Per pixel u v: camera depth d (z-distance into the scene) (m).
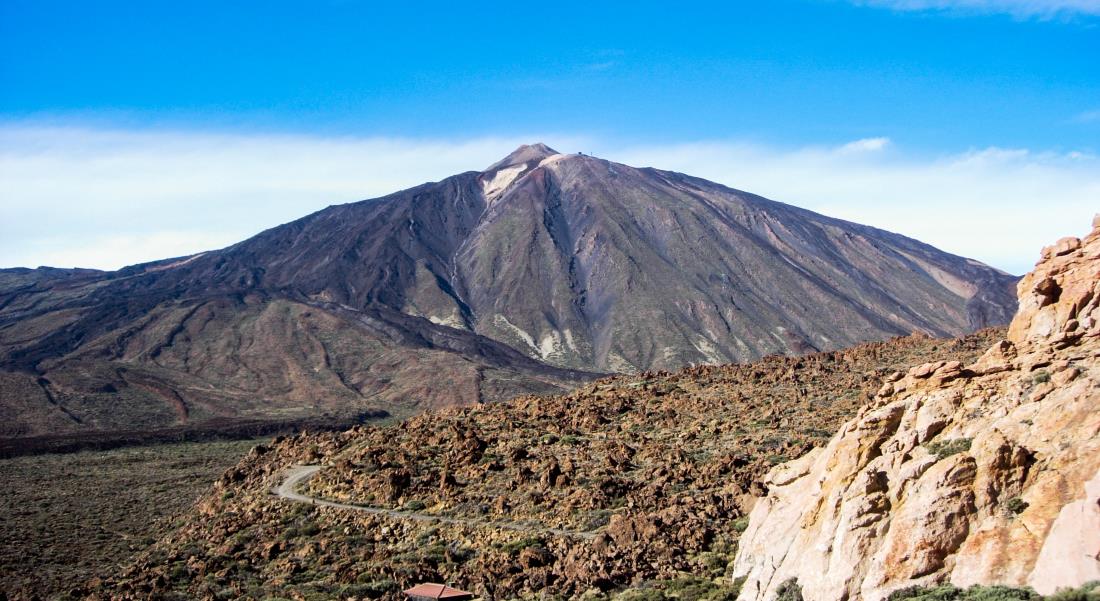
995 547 42.22
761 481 82.81
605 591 67.88
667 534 76.19
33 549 106.75
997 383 50.50
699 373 139.88
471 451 106.00
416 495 97.81
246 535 95.00
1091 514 39.75
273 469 119.19
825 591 45.84
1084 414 45.00
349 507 97.88
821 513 50.41
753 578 53.44
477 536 84.56
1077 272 56.53
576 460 101.44
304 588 78.00
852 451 50.97
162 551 98.44
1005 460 44.50
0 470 171.50
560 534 82.06
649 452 101.00
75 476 163.75
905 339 139.38
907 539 44.06
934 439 49.06
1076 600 38.22
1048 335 55.06
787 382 125.69
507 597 70.25
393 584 75.69
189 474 164.25
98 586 85.88
